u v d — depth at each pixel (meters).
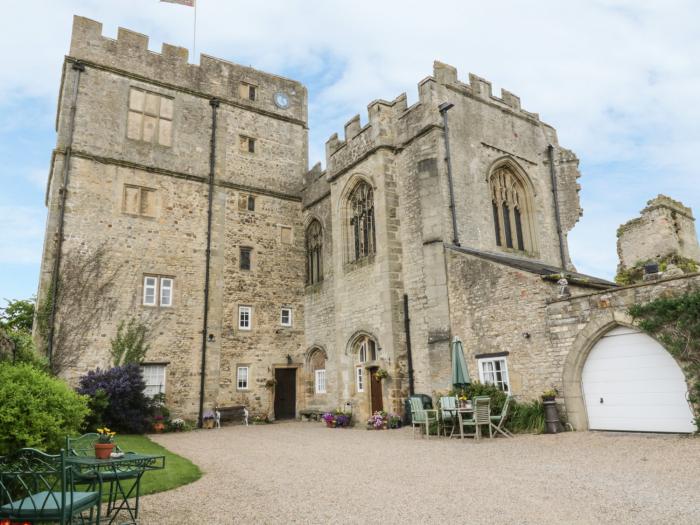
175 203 19.02
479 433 10.86
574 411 10.90
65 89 17.52
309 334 20.72
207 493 6.66
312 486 6.91
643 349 10.13
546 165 19.25
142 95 19.11
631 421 10.18
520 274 12.47
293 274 21.44
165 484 7.13
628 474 6.79
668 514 5.00
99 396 14.38
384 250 16.31
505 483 6.62
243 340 19.48
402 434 12.99
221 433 15.38
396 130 17.25
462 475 7.25
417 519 5.20
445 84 16.50
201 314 18.69
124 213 17.80
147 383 17.19
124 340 16.84
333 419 16.64
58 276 16.09
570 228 18.98
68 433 6.14
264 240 20.97
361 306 17.20
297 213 22.19
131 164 18.20
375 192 17.05
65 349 15.74
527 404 11.77
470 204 16.02
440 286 14.57
